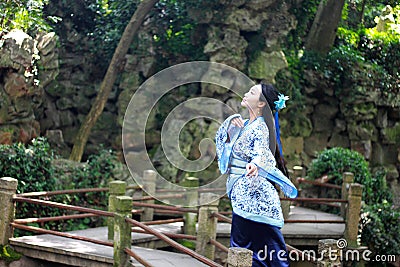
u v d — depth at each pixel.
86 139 9.01
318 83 10.26
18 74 8.05
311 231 7.13
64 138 9.77
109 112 9.94
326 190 8.80
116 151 9.64
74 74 9.98
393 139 10.79
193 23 9.55
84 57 10.05
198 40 9.61
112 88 9.93
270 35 9.54
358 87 10.24
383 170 10.34
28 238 6.05
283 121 9.82
